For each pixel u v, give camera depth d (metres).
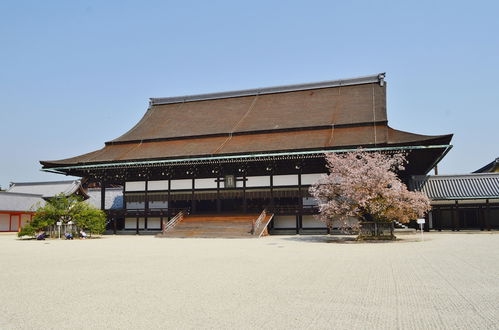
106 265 13.89
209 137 42.41
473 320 6.46
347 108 42.88
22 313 7.22
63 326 6.38
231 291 8.95
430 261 13.80
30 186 59.50
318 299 8.05
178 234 32.72
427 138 32.06
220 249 20.02
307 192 35.47
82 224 34.31
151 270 12.48
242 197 36.97
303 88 49.56
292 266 12.98
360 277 10.60
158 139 44.12
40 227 34.06
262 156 34.91
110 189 52.88
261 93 50.88
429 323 6.32
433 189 35.53
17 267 13.58
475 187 34.91
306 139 37.31
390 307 7.36
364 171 24.95
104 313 7.15
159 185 39.44
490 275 10.80
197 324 6.40
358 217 26.75
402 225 32.53
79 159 41.59
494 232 31.75
